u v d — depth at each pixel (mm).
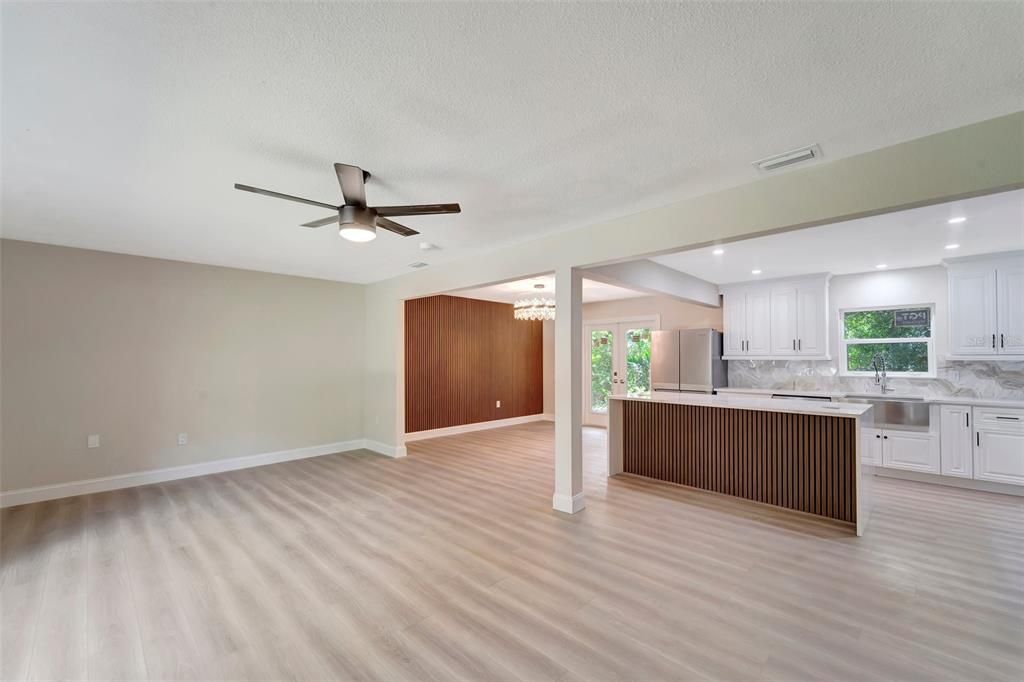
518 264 4223
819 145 2305
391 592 2520
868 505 3578
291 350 5762
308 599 2451
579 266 3715
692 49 1582
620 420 5047
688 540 3201
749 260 4848
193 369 5000
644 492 4367
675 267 5191
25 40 1489
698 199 3004
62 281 4270
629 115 2021
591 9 1394
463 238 4031
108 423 4477
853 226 3584
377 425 6227
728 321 6305
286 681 1842
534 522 3553
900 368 5348
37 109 1926
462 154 2383
